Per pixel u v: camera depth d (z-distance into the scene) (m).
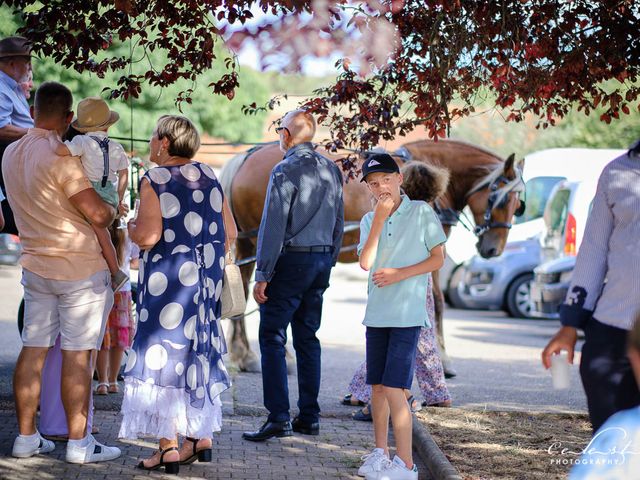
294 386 7.48
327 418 6.43
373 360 4.79
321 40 2.71
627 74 5.38
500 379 8.44
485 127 21.52
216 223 4.93
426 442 5.45
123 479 4.70
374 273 4.65
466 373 8.75
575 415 6.51
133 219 4.88
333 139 5.93
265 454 5.34
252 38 2.66
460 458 5.19
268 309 5.65
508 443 5.59
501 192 8.11
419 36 5.43
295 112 5.71
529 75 5.55
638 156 3.47
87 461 4.96
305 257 5.58
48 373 5.34
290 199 5.53
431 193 6.11
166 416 4.70
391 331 4.69
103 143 4.92
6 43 6.16
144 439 5.57
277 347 5.66
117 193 5.11
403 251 4.70
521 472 4.89
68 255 4.86
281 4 3.40
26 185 4.86
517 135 21.12
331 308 14.79
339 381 7.96
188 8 4.98
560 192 12.80
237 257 7.95
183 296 4.74
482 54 5.57
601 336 3.38
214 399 4.87
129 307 6.82
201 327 4.79
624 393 3.33
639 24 5.13
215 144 7.97
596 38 5.27
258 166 7.76
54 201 4.84
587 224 3.53
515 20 5.25
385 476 4.59
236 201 7.87
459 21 5.34
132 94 5.43
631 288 3.35
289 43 2.68
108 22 5.04
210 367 4.87
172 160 4.91
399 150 8.12
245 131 20.58
